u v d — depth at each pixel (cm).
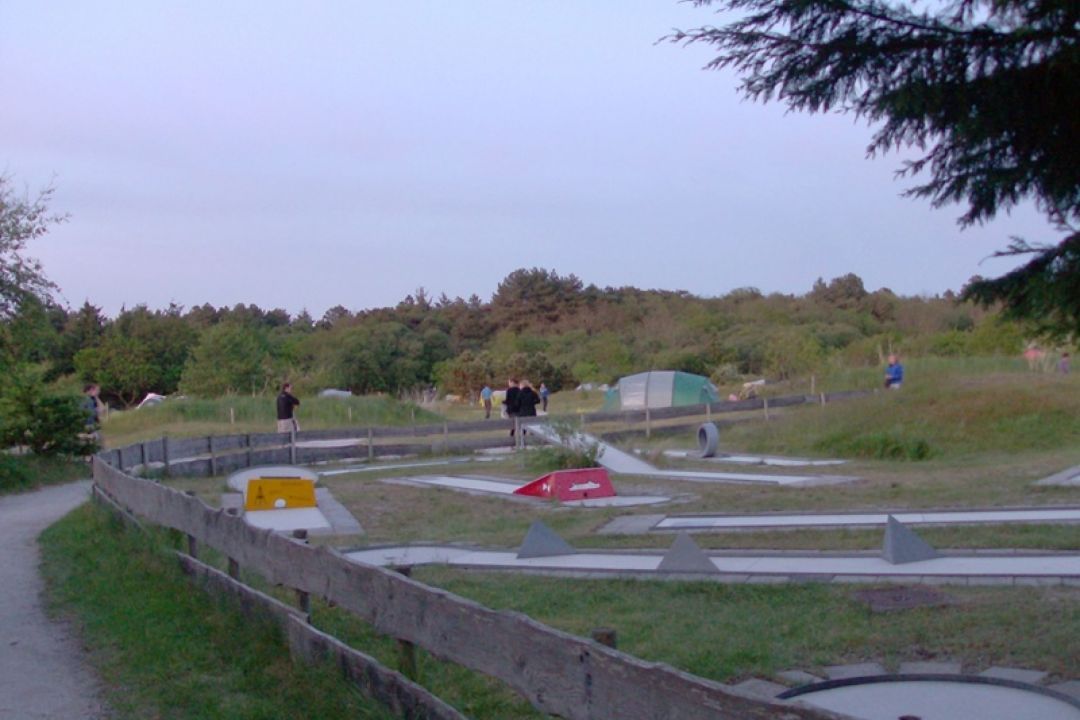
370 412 3559
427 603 511
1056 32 436
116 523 1229
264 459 2234
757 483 1595
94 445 2353
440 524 1293
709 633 688
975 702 536
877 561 877
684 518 1224
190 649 711
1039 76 452
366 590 579
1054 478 1400
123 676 677
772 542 1009
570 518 1278
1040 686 549
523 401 2634
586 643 388
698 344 6206
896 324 6481
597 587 838
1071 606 691
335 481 1823
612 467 1875
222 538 823
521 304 8300
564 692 400
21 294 2277
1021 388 2131
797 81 498
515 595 827
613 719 369
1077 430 1941
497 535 1162
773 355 4553
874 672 593
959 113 473
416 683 532
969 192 502
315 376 5562
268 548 721
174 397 4719
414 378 6209
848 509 1219
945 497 1279
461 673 608
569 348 6669
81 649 757
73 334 6103
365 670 548
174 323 6244
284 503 1435
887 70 481
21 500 1831
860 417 2177
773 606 754
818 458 2034
